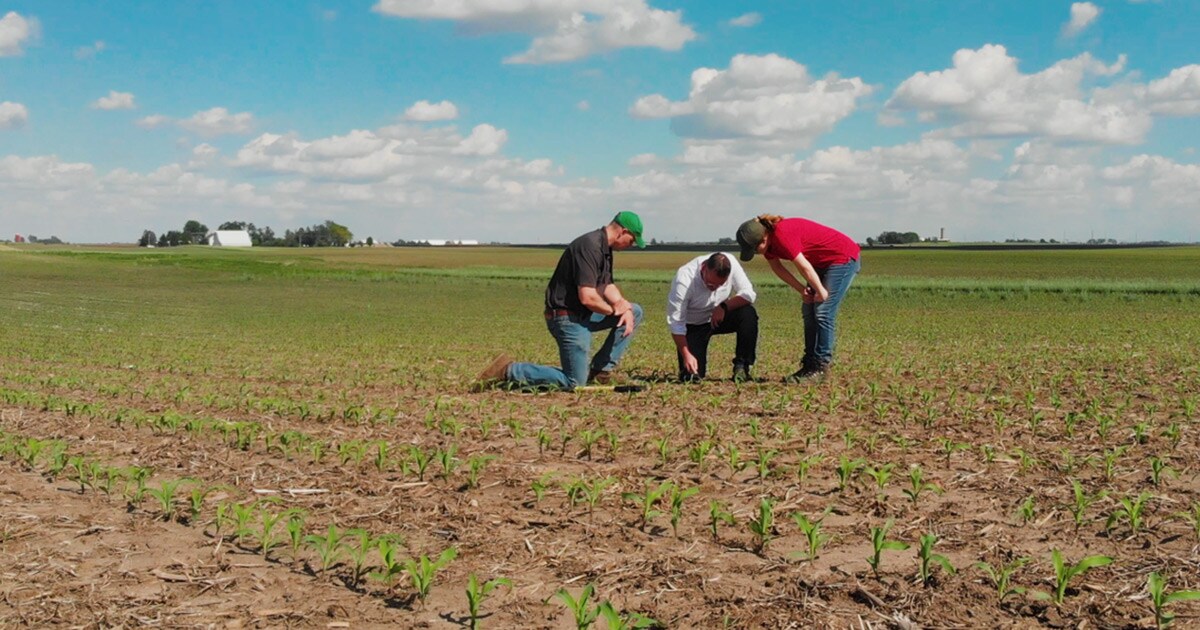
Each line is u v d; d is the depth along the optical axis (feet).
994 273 209.67
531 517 17.08
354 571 14.29
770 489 18.83
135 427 28.07
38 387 40.04
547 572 14.15
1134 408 28.86
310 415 30.14
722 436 24.76
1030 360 46.75
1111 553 14.53
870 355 50.90
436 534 16.17
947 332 74.13
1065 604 12.51
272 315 108.78
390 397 34.96
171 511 17.69
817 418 27.63
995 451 22.15
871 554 14.67
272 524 15.16
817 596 12.92
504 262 314.96
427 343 68.23
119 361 53.62
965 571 13.80
